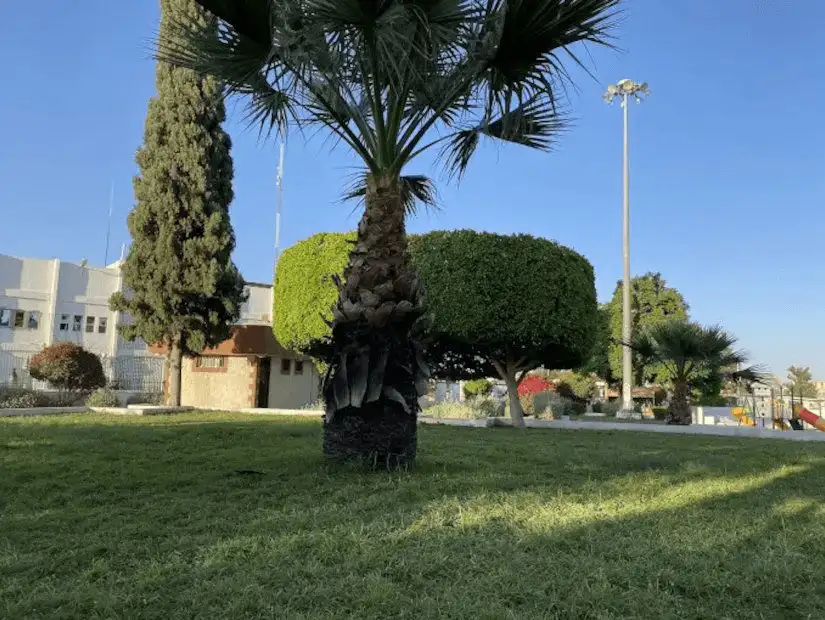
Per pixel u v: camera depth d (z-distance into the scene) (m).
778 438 14.80
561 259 16.20
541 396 23.98
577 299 16.31
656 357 19.23
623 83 27.08
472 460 8.36
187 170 19.47
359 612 3.04
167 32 6.80
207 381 24.08
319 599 3.21
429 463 7.79
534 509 5.18
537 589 3.34
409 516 4.85
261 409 20.23
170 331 19.44
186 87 19.53
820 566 3.81
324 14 5.92
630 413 24.12
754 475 7.65
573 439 12.58
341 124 7.23
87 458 8.09
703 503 5.68
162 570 3.61
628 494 6.08
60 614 3.04
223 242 19.52
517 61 6.73
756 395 23.81
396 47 6.12
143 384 24.22
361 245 7.18
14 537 4.41
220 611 3.06
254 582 3.39
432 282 15.83
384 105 7.37
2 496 5.80
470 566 3.70
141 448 9.17
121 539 4.32
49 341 37.66
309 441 10.47
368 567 3.67
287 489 6.09
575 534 4.39
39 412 16.94
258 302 40.47
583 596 3.25
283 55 6.46
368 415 7.17
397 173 7.30
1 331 36.50
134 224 19.48
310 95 7.45
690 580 3.53
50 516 5.00
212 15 6.48
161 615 3.04
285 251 19.34
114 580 3.49
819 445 12.43
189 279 19.16
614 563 3.80
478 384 30.00
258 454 8.70
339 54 6.43
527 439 12.22
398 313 7.04
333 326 7.24
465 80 7.05
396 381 7.18
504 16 6.22
